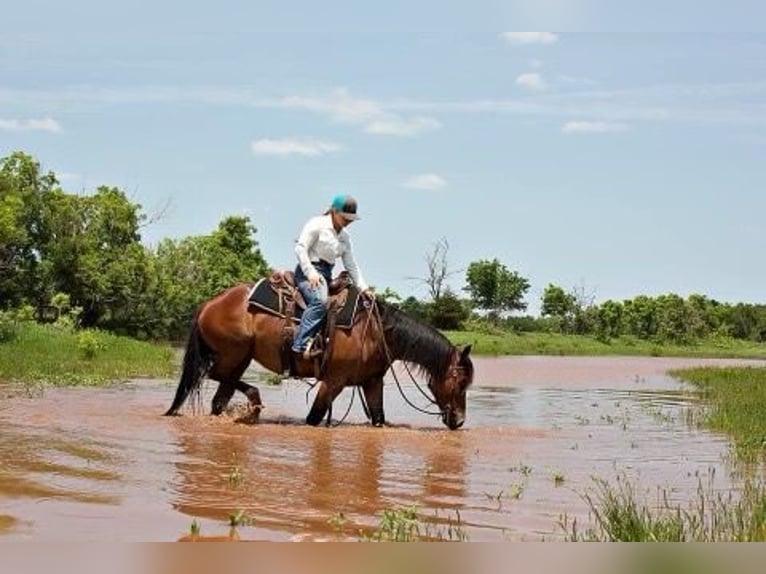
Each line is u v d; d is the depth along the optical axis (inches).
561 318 3051.2
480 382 933.2
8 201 1411.2
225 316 485.4
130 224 1788.9
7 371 726.5
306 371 478.0
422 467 361.7
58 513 261.3
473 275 3043.8
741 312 3560.5
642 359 2011.6
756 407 599.2
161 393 623.5
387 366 484.4
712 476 356.5
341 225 480.7
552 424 529.0
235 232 2596.0
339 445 410.0
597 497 311.4
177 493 295.7
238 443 404.2
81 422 450.3
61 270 1686.8
